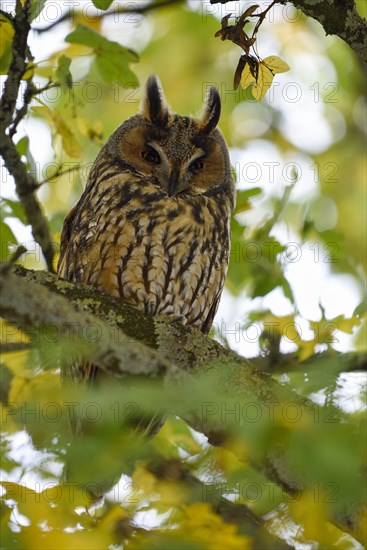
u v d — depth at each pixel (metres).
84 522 7.20
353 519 7.57
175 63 18.81
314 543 8.34
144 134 12.37
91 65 11.47
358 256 18.25
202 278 11.87
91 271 11.42
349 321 9.90
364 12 17.77
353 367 9.96
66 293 8.75
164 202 11.74
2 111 10.23
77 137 13.49
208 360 8.62
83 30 10.84
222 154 12.79
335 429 6.18
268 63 8.91
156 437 11.14
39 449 8.23
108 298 8.79
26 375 10.12
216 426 7.30
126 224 11.48
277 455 7.40
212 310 12.32
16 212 11.80
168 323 8.76
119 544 7.00
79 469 7.00
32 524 7.03
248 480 8.77
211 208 12.19
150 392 6.41
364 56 8.66
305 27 18.58
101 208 11.62
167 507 8.29
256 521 8.58
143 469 8.62
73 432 8.03
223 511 8.60
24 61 10.02
